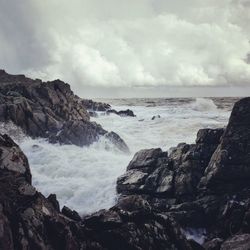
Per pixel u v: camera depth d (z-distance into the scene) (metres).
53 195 19.53
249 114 25.30
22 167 18.89
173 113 61.06
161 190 25.34
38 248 15.72
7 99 40.81
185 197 24.88
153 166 27.62
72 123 38.91
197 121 50.41
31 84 51.78
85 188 27.05
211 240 20.77
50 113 42.84
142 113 62.06
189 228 23.17
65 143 37.44
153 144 40.38
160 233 18.33
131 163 28.52
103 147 37.94
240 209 21.78
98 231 17.81
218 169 24.19
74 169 30.34
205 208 23.36
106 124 49.91
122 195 25.92
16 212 16.47
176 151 27.62
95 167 30.86
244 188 24.09
